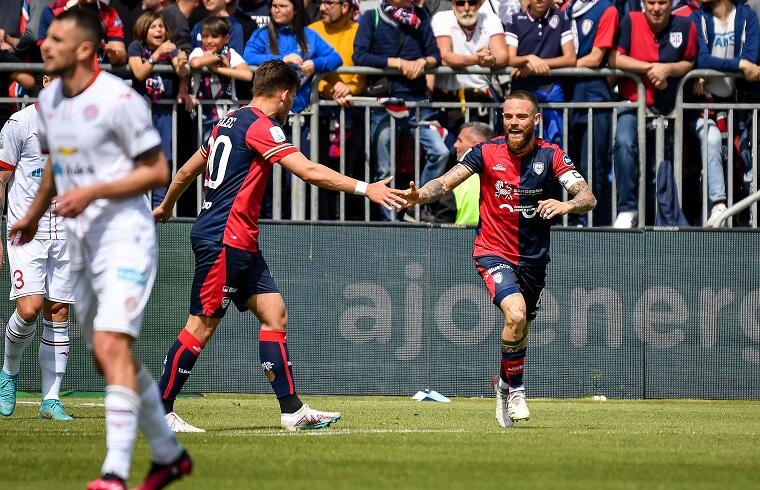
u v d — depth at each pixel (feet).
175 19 127.65
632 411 108.27
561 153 88.38
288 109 82.58
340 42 131.23
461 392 122.31
